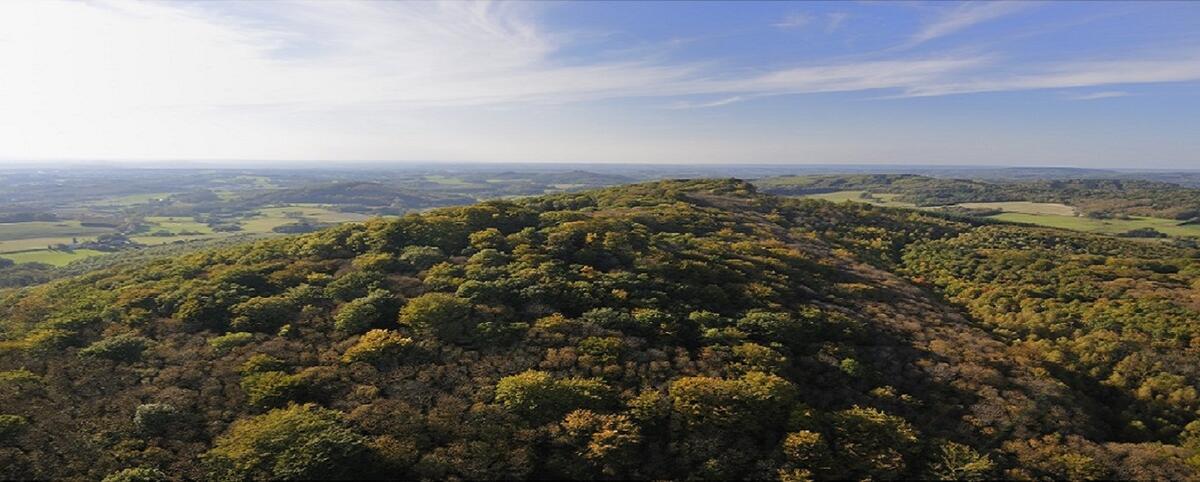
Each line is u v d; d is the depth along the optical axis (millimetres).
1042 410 39906
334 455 30250
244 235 196125
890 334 49344
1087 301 64375
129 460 31125
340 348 41562
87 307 48500
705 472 31938
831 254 78125
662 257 59125
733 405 35781
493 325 43438
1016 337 56156
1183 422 42156
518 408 35000
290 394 36062
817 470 32531
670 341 43844
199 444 32438
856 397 39750
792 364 42344
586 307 47906
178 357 40344
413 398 35875
